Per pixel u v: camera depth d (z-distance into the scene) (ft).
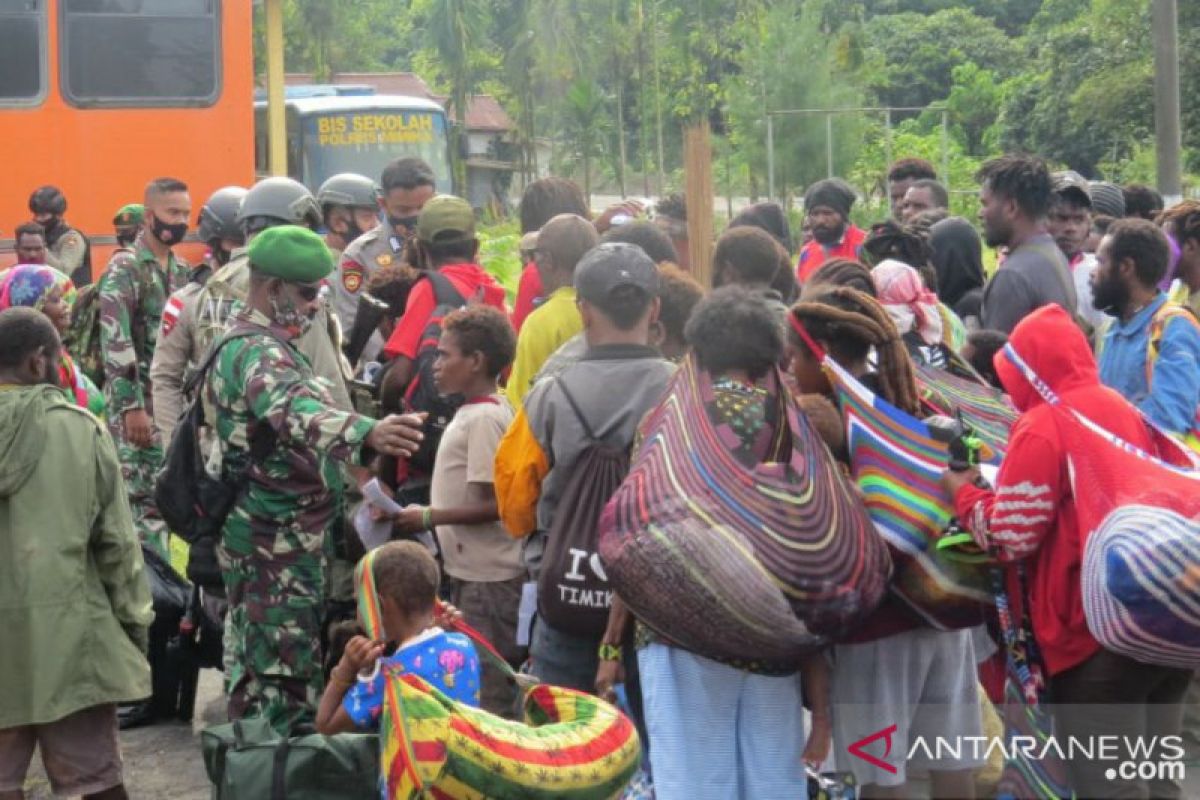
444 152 86.53
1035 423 14.97
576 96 145.89
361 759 15.47
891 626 15.20
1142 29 126.72
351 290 27.43
